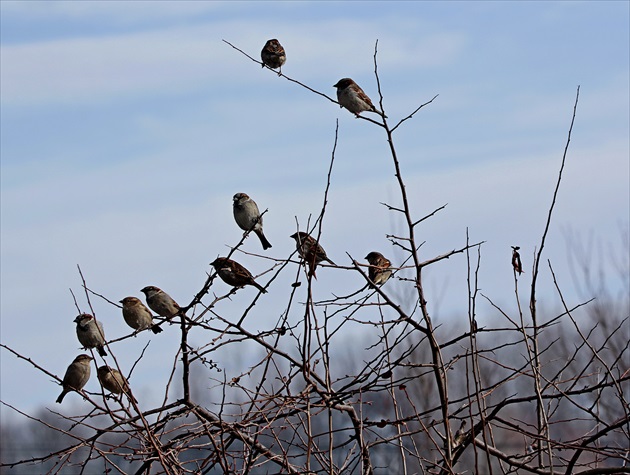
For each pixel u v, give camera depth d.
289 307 9.80
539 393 9.02
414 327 9.91
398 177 10.26
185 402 10.34
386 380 10.12
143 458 9.87
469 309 9.11
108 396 9.94
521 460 10.20
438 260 10.16
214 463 10.05
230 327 10.19
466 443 9.89
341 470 9.64
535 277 9.30
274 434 9.45
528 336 9.27
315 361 10.29
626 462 10.12
